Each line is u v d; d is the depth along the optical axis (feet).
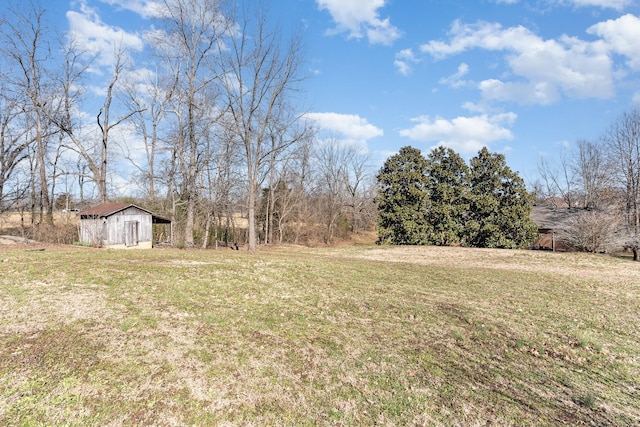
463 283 39.17
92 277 27.35
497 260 63.67
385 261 58.80
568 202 129.49
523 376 16.87
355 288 33.01
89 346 15.93
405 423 12.78
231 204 90.53
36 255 36.96
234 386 14.24
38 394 12.31
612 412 14.06
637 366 18.81
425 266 52.60
